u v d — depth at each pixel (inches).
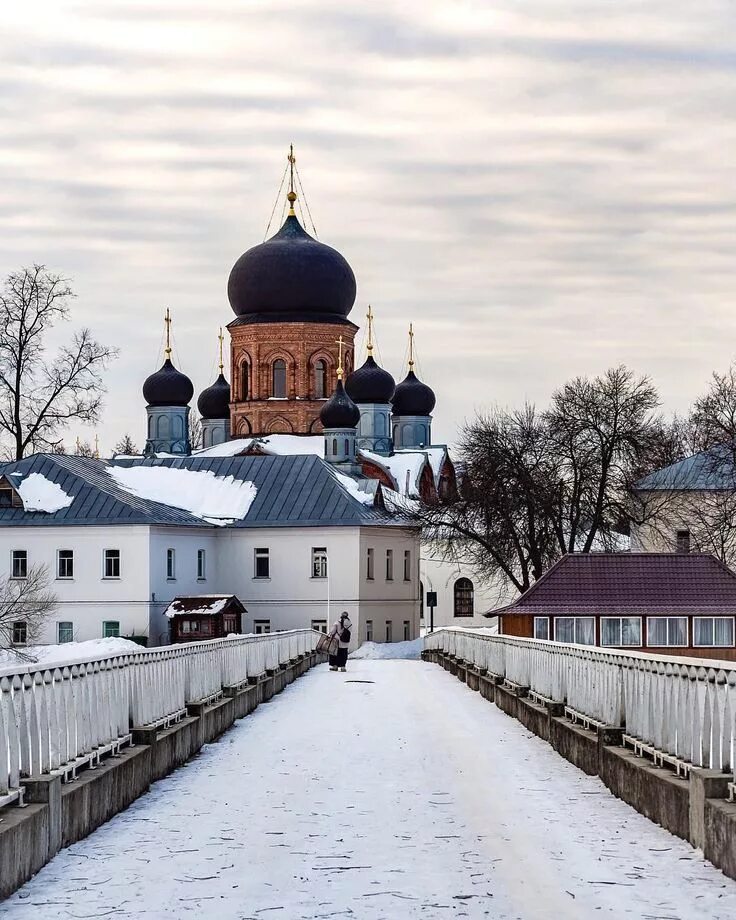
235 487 3892.7
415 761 844.0
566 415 3307.1
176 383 4731.8
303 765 827.4
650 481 3329.2
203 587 3695.9
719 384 3368.6
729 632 2049.7
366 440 4662.9
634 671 689.6
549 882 481.7
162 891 475.5
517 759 853.2
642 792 621.6
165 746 780.6
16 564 3472.0
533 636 2053.4
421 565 4547.2
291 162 4662.9
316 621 3708.2
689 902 448.8
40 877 498.6
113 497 3476.9
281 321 4527.6
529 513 3223.4
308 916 437.4
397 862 519.8
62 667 582.2
